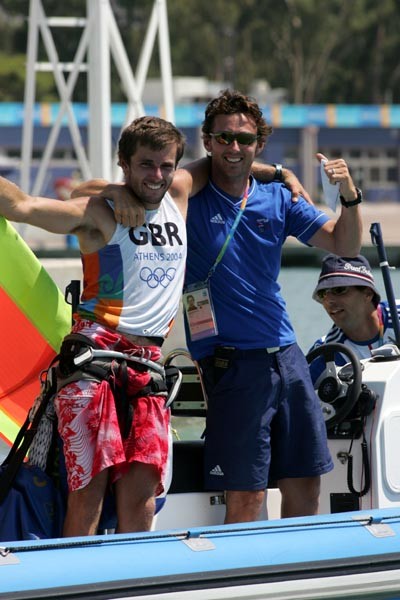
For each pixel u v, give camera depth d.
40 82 116.75
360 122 88.06
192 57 127.69
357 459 10.71
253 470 9.93
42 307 10.07
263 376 9.98
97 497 8.90
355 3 127.81
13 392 10.59
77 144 34.38
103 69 32.62
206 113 10.05
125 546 8.59
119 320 8.98
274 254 10.21
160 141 8.93
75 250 47.03
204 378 10.25
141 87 33.94
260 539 9.07
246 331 10.03
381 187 91.62
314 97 131.75
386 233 57.25
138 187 9.05
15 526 9.06
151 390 9.05
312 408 10.16
